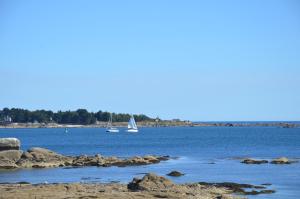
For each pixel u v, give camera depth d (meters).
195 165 68.56
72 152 101.00
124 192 35.31
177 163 72.19
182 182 47.12
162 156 84.56
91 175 55.12
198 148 113.56
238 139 159.88
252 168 63.28
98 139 164.88
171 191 35.84
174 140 156.00
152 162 72.62
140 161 70.75
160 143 137.38
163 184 37.59
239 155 89.56
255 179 50.75
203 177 52.69
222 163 71.75
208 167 65.25
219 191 39.25
